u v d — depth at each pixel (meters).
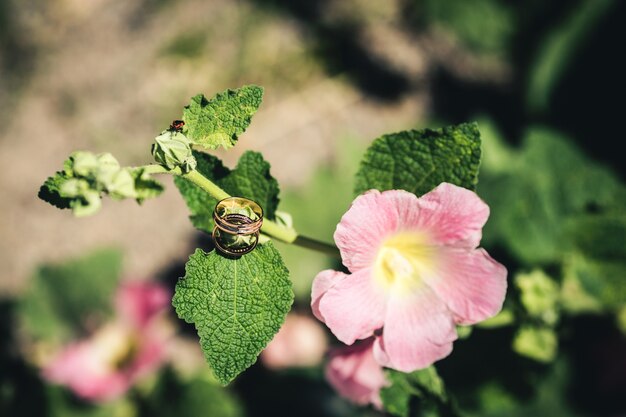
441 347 0.34
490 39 1.15
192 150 0.35
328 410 0.76
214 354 0.32
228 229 0.31
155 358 0.73
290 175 1.15
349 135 0.89
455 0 1.13
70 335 0.79
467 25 1.14
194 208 0.37
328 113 1.21
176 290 0.31
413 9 1.31
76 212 0.30
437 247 0.35
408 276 0.36
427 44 1.27
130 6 1.41
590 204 0.54
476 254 0.34
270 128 1.20
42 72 1.33
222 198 0.33
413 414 0.45
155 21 1.37
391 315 0.35
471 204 0.33
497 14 1.12
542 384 0.62
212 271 0.32
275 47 1.29
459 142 0.34
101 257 0.81
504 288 0.34
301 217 0.84
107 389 0.71
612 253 0.53
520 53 1.16
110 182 0.30
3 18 1.38
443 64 1.24
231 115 0.32
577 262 0.54
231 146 0.32
